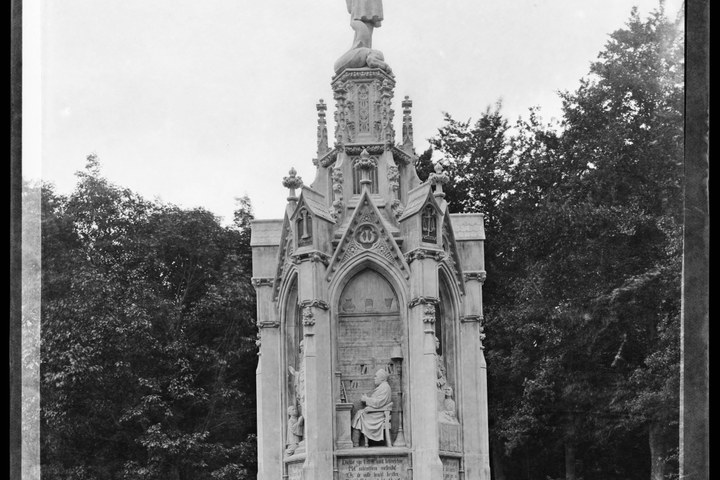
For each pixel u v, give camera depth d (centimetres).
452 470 2027
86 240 3152
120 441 3138
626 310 3047
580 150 3231
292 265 2078
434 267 1991
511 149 3453
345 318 2017
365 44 2144
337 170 2073
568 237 3225
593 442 3177
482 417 2081
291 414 2070
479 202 3466
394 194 2066
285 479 2072
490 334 3359
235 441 3303
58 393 3041
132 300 3173
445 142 3497
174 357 3256
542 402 3228
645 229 3031
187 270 3378
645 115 2942
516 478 3288
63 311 3052
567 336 3188
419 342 1975
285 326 2122
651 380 3009
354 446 1980
